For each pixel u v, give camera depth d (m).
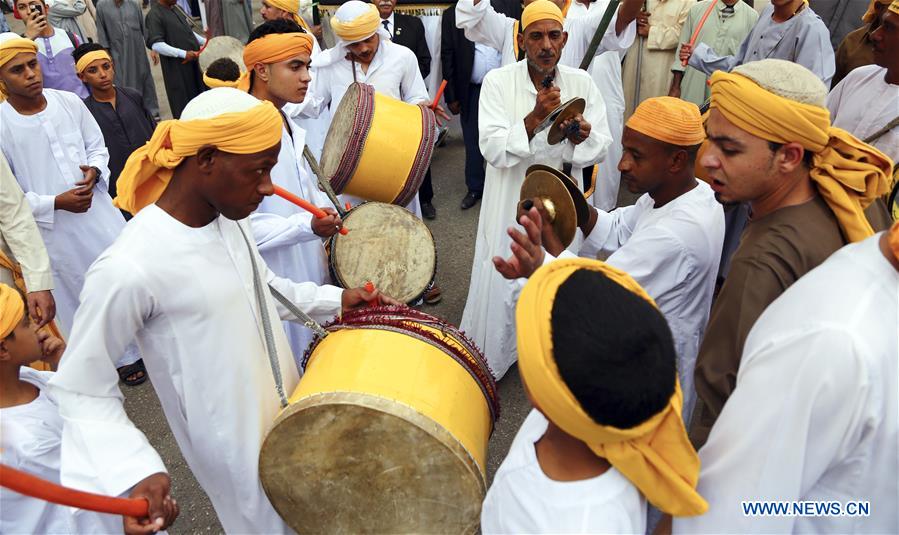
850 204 1.41
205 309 1.63
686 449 1.12
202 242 1.65
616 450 1.08
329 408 1.62
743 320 1.45
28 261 2.88
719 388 1.52
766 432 1.12
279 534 1.92
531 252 1.69
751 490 1.14
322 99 4.37
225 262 1.70
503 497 1.23
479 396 1.88
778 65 1.42
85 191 3.26
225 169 1.54
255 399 1.77
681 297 2.06
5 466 1.19
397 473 1.69
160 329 1.63
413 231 3.17
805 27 3.99
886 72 2.86
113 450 1.54
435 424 1.63
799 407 1.08
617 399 0.98
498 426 3.23
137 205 1.66
